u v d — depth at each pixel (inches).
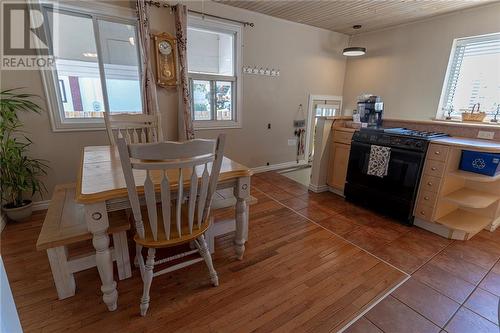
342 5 125.7
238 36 136.9
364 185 109.4
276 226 94.1
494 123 113.6
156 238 50.7
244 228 76.3
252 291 61.6
